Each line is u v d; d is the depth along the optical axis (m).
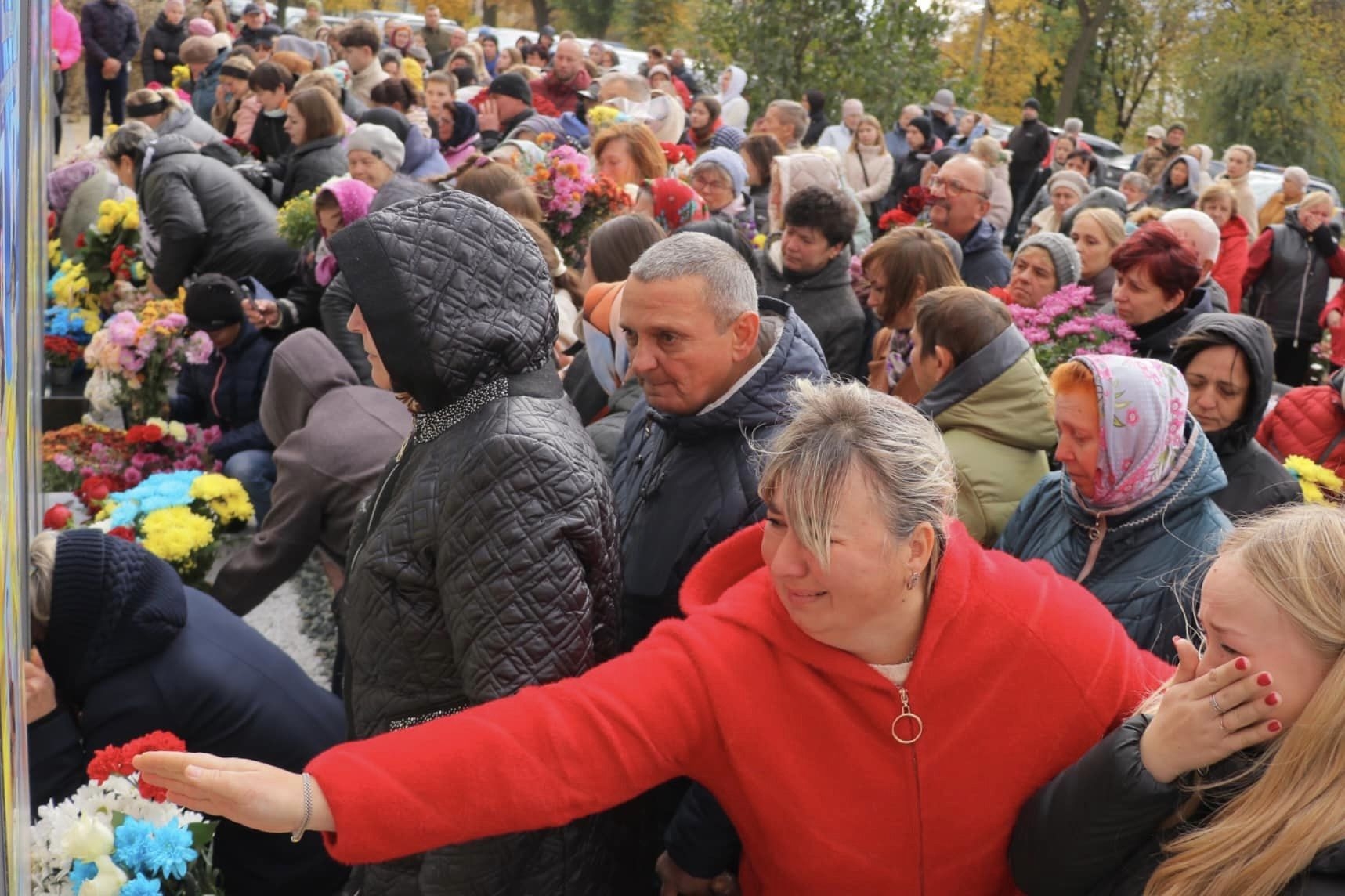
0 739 0.72
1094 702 1.53
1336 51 27.22
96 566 2.36
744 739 1.51
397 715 1.89
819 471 1.39
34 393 1.27
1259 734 1.29
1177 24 28.75
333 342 4.02
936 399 2.68
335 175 5.75
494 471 1.77
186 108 7.49
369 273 1.81
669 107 7.95
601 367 2.88
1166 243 3.47
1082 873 1.45
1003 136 15.16
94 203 6.36
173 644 2.47
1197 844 1.34
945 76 13.34
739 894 1.96
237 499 3.47
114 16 12.73
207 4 14.75
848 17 12.40
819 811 1.52
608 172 5.33
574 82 9.71
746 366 2.14
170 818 1.94
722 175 5.53
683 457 2.17
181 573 3.27
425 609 1.85
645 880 2.10
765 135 6.91
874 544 1.40
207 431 4.29
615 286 2.80
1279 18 27.33
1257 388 2.59
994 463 2.62
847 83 12.45
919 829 1.53
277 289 5.49
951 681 1.50
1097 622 1.58
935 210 5.02
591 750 1.47
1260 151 27.56
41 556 2.34
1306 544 1.31
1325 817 1.26
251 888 2.58
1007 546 2.45
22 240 0.92
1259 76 27.05
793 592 1.45
